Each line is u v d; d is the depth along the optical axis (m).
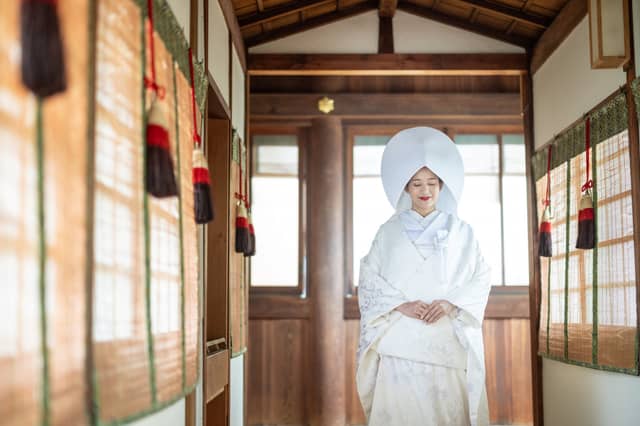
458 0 4.90
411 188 3.65
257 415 6.17
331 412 6.05
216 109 3.97
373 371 3.63
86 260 1.60
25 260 1.33
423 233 3.58
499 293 6.35
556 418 4.57
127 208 1.90
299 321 6.23
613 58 3.38
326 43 5.28
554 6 4.59
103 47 1.74
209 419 4.00
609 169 3.65
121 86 1.87
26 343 1.32
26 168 1.34
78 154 1.57
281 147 6.45
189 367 2.68
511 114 6.38
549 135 4.77
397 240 3.61
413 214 3.65
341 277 6.20
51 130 1.44
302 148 6.45
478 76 6.44
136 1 2.02
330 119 6.33
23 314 1.31
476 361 3.48
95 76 1.66
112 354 1.77
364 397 3.65
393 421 3.49
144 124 2.07
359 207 6.43
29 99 1.36
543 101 4.90
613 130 3.62
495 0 4.79
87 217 1.61
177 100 2.53
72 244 1.53
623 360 3.47
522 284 6.38
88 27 1.62
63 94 1.49
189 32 3.10
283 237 6.39
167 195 2.05
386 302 3.50
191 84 2.80
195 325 2.83
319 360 6.10
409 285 3.53
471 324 3.51
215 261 4.06
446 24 5.26
